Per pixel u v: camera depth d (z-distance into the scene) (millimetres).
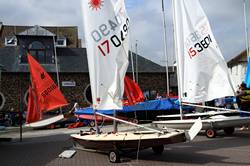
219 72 13742
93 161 9938
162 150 10688
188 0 13781
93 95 10836
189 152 10867
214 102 20266
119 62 10820
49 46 34719
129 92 22250
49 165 9594
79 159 10320
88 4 10859
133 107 22250
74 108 24797
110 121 22422
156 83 35125
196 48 13719
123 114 22172
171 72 35375
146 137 9375
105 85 10805
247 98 15266
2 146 13984
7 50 34375
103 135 10375
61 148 12797
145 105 22344
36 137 17109
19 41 34312
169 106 21969
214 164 8953
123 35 10898
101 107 10797
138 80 34750
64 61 34500
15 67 32688
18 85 32188
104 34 10797
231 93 13711
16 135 18469
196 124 9320
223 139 13641
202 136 14695
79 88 33344
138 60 35625
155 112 22375
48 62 34344
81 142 10867
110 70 10805
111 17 10844
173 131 9648
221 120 13789
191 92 13734
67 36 42312
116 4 10906
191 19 13797
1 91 31875
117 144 9648
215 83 13773
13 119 26203
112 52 10820
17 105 32031
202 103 15070
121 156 10391
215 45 13758
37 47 34438
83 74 33625
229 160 9406
